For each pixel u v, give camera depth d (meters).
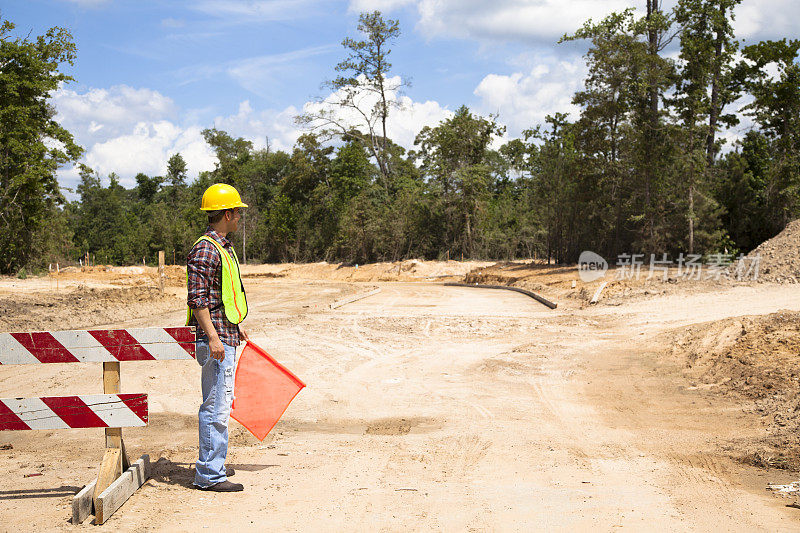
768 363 9.78
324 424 8.25
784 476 5.76
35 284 34.03
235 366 5.31
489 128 59.72
